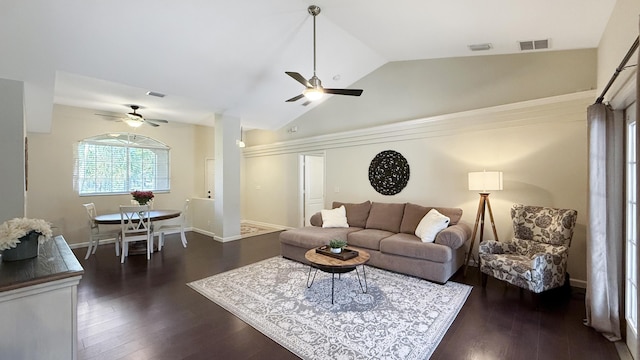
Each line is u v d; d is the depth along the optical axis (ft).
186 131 23.13
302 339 7.71
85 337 7.80
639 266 4.28
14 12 8.54
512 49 11.88
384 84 17.19
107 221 14.82
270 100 18.24
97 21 9.67
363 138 17.95
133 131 20.40
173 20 10.43
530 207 11.51
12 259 5.39
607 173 7.77
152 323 8.57
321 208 23.89
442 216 12.54
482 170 13.62
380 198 17.33
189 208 23.34
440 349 7.27
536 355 7.02
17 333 4.45
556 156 11.78
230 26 11.39
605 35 8.95
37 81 11.27
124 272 13.07
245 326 8.40
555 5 7.88
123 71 12.50
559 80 11.78
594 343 7.50
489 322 8.57
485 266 10.87
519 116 12.60
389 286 11.23
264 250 16.89
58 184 17.48
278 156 23.65
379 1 9.71
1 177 10.33
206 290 10.97
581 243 11.27
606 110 7.75
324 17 11.76
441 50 13.33
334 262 10.00
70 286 4.90
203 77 14.28
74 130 17.99
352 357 6.95
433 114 15.33
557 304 9.73
